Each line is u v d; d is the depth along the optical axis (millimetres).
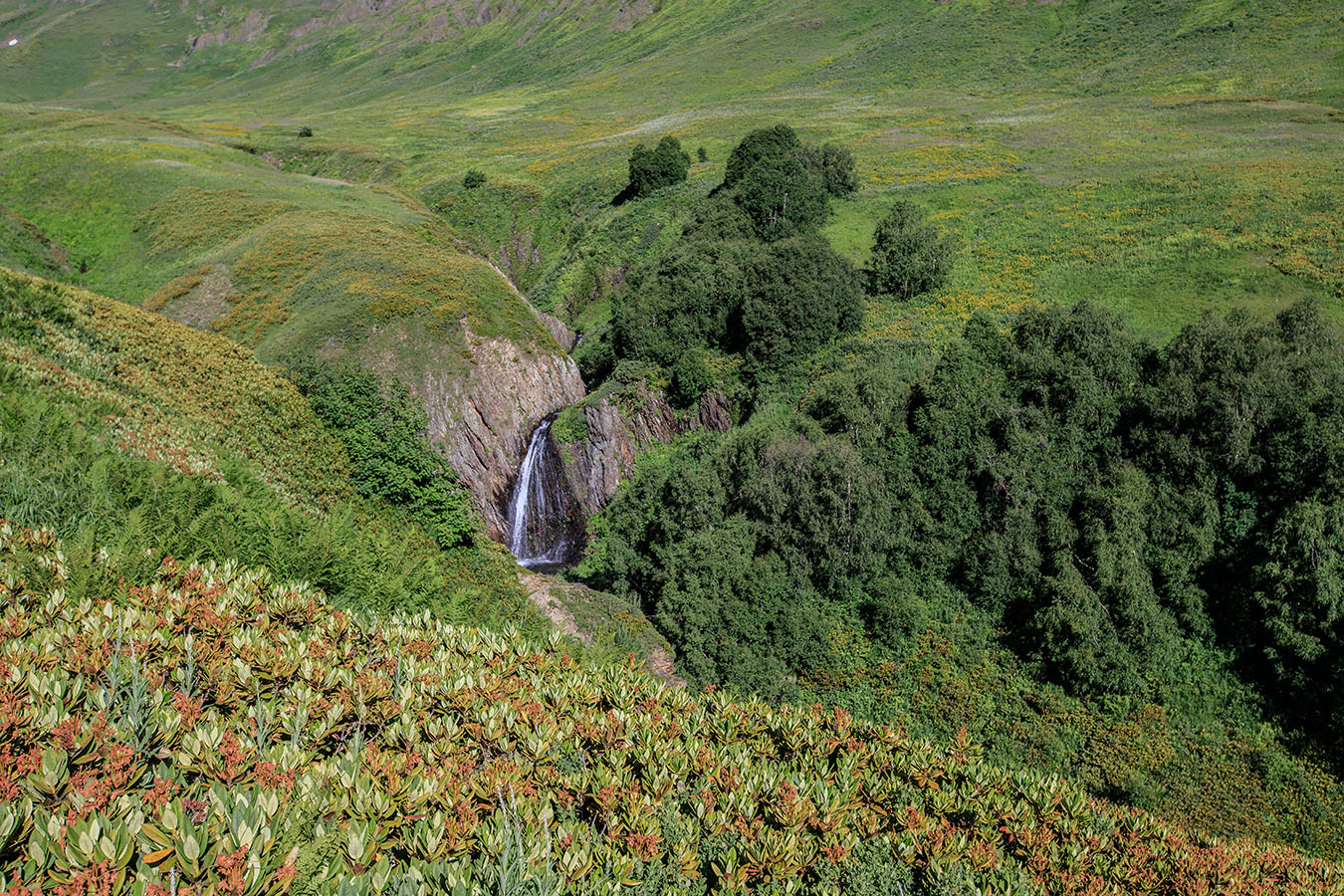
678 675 24641
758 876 8438
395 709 9156
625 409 42062
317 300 44938
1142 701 22703
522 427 43125
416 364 41281
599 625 24859
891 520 27594
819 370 39125
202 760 6730
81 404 17312
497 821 7387
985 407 27859
